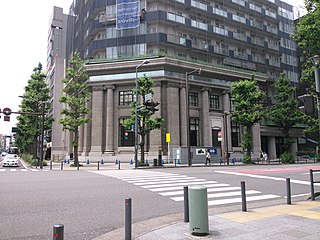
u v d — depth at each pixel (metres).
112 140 34.53
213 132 38.31
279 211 7.27
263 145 47.78
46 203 8.31
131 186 11.87
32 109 38.59
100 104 35.06
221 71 38.94
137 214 7.35
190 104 37.03
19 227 5.96
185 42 38.62
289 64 53.22
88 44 42.56
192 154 32.62
